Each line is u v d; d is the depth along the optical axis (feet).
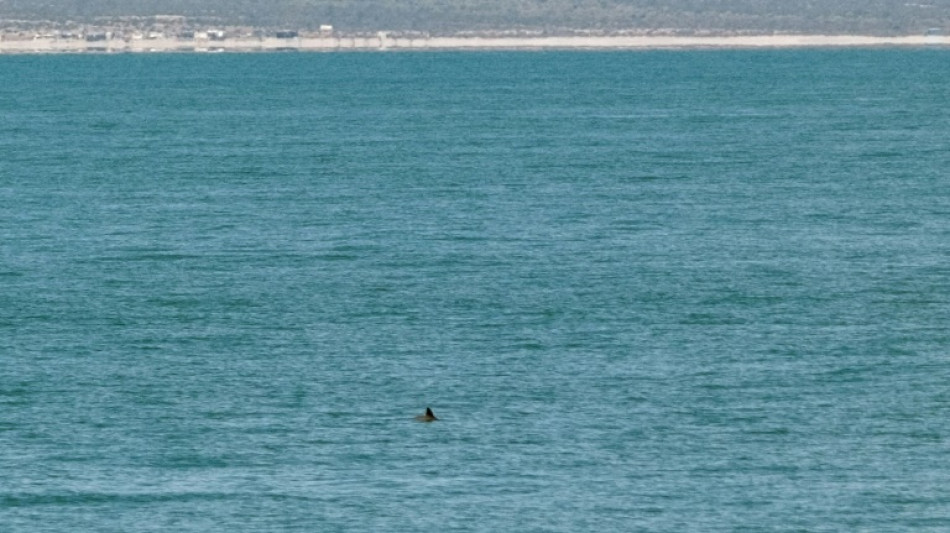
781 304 530.68
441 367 449.48
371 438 384.88
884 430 390.01
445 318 513.04
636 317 511.81
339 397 419.54
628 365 450.30
